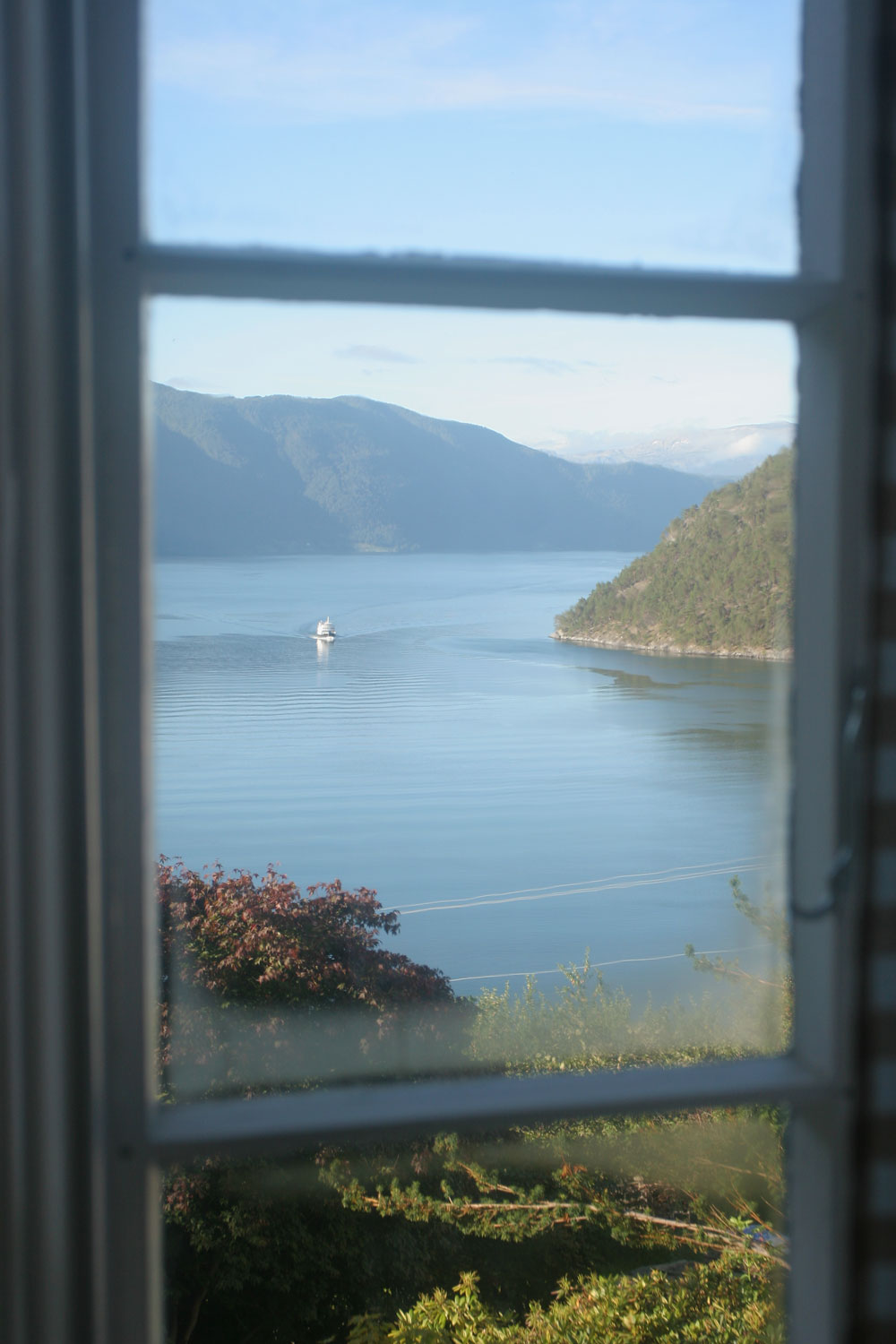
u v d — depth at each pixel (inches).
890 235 47.4
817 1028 48.7
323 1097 47.2
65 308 44.7
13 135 43.4
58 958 44.4
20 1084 44.0
